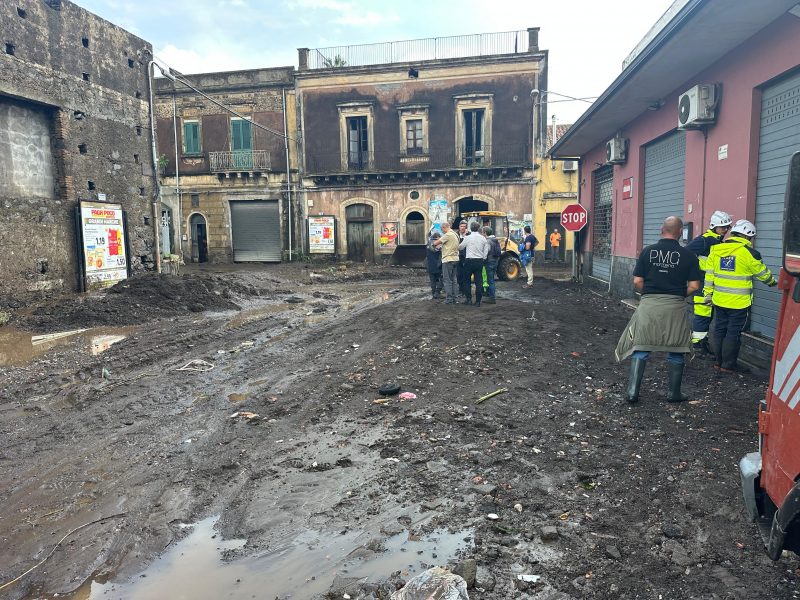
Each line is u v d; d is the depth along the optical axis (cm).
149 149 1703
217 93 3039
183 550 349
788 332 258
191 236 3152
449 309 1159
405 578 310
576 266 1905
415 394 628
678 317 557
